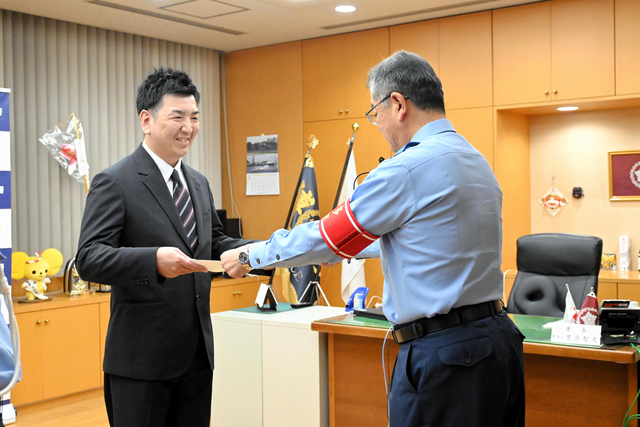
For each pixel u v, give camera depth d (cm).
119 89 494
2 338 124
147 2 412
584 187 470
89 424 356
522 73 432
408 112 149
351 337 264
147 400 174
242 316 295
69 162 444
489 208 144
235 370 294
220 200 570
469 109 453
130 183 178
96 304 419
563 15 416
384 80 150
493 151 443
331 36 509
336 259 146
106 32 485
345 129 505
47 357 390
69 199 456
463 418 136
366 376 260
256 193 555
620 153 453
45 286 407
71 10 427
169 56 529
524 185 483
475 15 447
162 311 177
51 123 449
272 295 314
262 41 529
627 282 395
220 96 573
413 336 143
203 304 187
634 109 447
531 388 227
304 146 527
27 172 435
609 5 401
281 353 280
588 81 410
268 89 546
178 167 194
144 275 162
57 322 396
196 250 191
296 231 147
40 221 442
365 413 260
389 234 146
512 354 145
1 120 346
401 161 138
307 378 273
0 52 418
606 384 213
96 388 421
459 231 137
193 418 189
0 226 344
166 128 180
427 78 148
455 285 137
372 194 138
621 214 457
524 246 338
